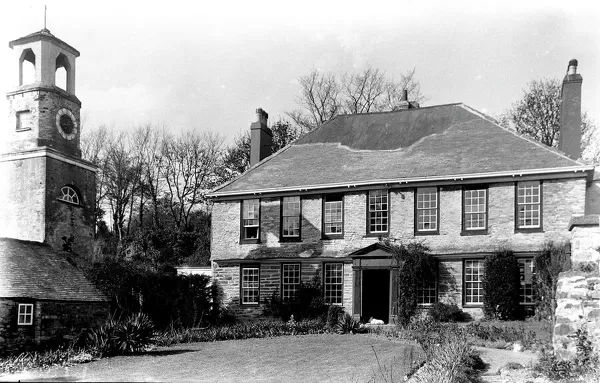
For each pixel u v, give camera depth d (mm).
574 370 13648
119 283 24609
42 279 20031
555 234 24375
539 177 24859
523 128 40781
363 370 14688
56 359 17344
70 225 24859
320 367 15367
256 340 21953
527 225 25016
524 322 22500
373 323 26391
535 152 25969
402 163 28219
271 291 29188
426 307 25812
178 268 34250
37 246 22328
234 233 30516
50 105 24734
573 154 26344
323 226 28609
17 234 23891
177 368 15797
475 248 25562
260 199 30125
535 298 23656
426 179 26484
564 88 26828
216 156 51938
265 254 29578
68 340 19969
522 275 24797
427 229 26672
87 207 25938
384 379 13320
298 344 20016
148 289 25703
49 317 19344
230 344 20828
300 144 32812
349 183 27953
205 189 51438
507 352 17359
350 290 27531
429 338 19266
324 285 28188
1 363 16641
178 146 51688
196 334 22562
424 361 15211
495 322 22953
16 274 19359
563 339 14422
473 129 29000
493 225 25453
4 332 17844
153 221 51719
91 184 26375
